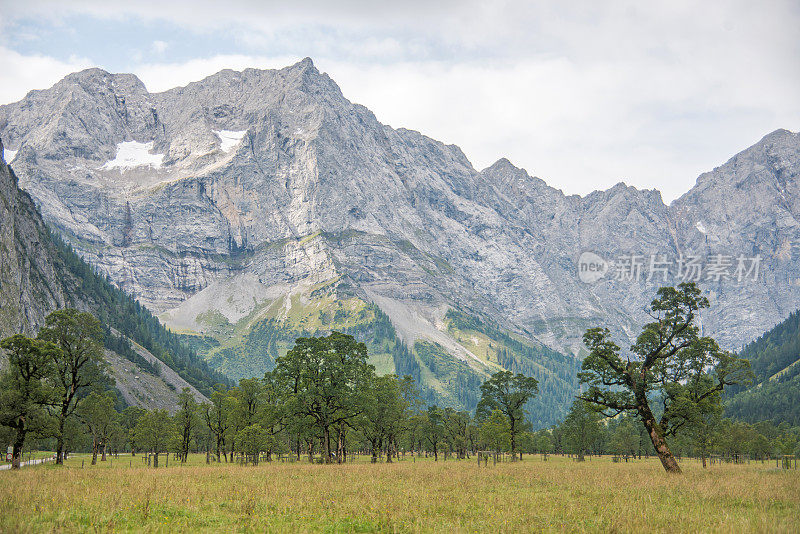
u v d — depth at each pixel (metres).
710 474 49.97
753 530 19.88
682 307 58.75
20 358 68.00
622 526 20.98
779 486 35.28
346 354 86.94
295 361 84.50
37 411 66.75
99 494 27.91
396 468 55.66
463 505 26.36
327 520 22.47
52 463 80.81
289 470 51.88
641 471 54.75
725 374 58.19
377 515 23.14
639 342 58.78
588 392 61.00
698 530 20.28
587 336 59.94
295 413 82.12
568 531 20.28
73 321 75.75
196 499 27.25
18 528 18.88
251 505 25.00
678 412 56.53
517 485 36.78
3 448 82.69
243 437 85.50
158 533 19.69
